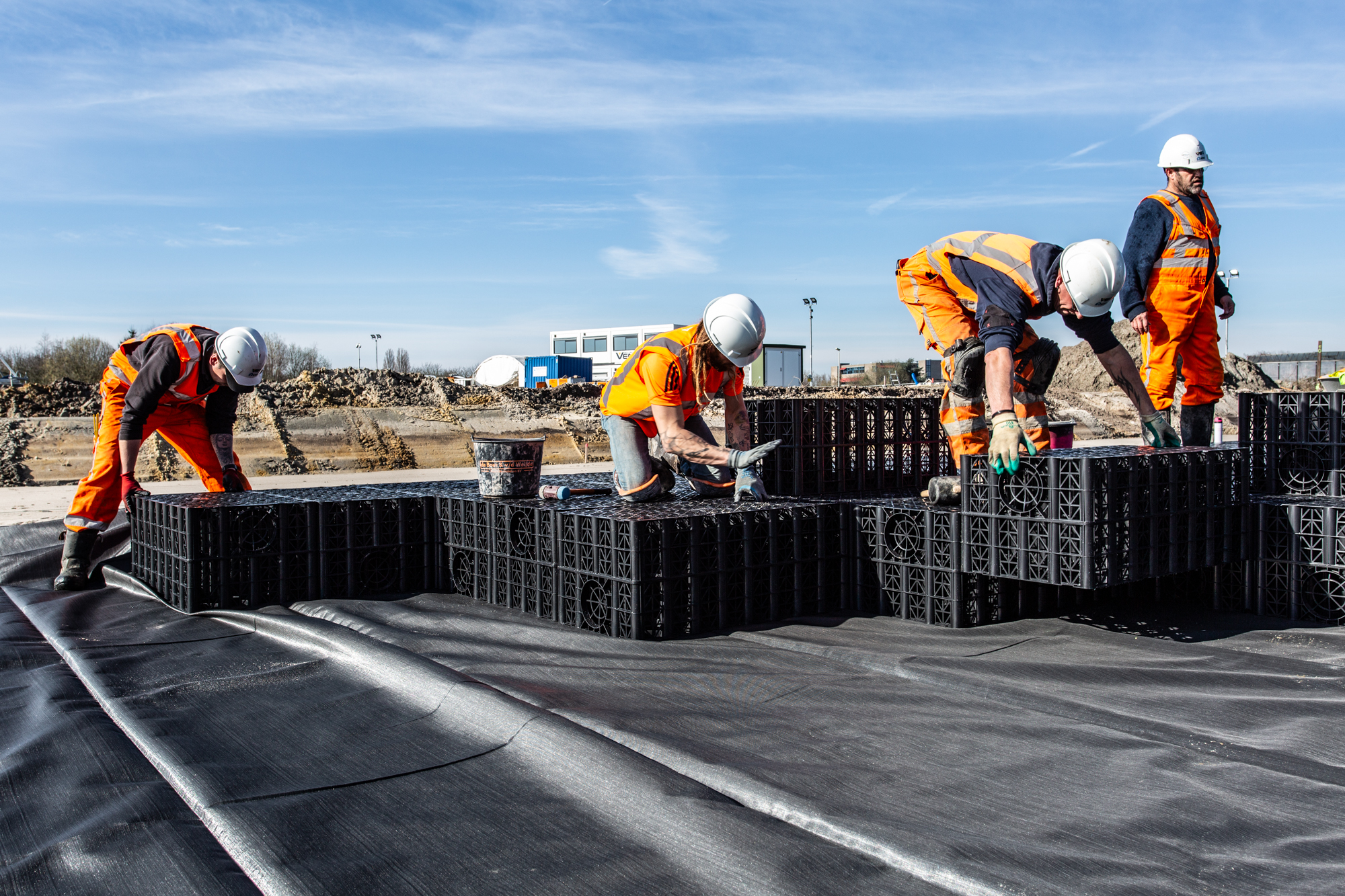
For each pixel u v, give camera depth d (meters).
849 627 4.29
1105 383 35.94
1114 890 1.83
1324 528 4.23
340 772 2.63
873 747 2.73
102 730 3.03
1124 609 4.66
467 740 2.88
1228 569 4.62
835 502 4.71
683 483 6.23
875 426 6.04
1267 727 2.82
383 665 3.56
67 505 12.83
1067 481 3.75
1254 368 36.75
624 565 4.13
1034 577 3.89
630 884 1.98
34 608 5.27
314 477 17.47
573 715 2.98
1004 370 4.25
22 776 2.63
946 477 4.50
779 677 3.52
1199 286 5.36
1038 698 3.11
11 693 3.57
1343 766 2.49
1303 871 1.92
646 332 58.69
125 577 5.83
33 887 1.99
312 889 1.95
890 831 2.09
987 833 2.12
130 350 6.16
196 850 2.14
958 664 3.49
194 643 4.27
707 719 3.00
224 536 4.93
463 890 1.96
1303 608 4.34
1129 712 2.96
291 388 25.16
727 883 1.95
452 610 4.84
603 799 2.38
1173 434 4.78
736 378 5.16
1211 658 3.63
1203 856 2.01
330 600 5.05
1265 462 5.18
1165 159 5.43
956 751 2.70
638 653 3.88
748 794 2.36
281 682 3.59
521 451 5.12
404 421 22.81
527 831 2.24
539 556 4.61
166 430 6.38
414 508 5.46
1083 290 4.41
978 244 4.77
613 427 5.19
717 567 4.31
